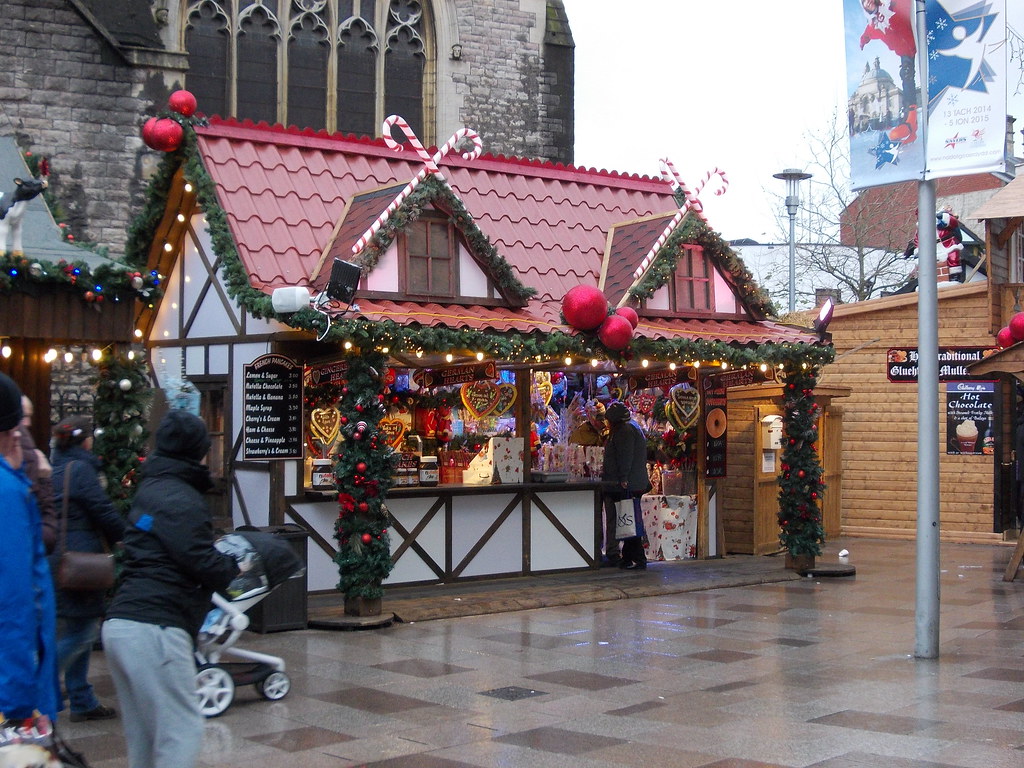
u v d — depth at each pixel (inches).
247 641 390.6
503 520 526.3
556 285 532.4
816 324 556.1
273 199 477.7
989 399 710.5
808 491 558.6
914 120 366.3
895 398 737.6
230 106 868.6
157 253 526.6
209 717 292.7
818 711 299.4
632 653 374.3
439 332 428.8
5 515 186.7
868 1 374.9
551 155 954.7
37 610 195.3
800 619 438.9
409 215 448.5
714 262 553.3
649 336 489.7
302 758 258.7
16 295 361.7
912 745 266.8
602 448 583.5
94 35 737.6
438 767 251.8
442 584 504.4
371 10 913.5
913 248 1095.6
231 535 306.5
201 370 499.2
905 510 732.0
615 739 273.3
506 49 941.8
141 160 746.2
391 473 433.1
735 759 256.4
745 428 639.1
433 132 924.0
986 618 444.8
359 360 420.2
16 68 721.0
